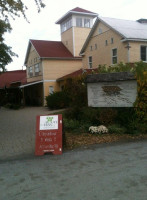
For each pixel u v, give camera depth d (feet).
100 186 13.21
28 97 97.09
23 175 15.56
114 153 19.77
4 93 102.42
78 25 89.56
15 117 50.34
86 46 78.95
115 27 63.62
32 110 66.80
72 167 16.72
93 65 75.25
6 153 21.38
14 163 18.33
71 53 90.07
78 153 20.34
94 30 73.82
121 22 71.77
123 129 27.09
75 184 13.66
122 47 60.90
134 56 59.82
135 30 64.95
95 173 15.29
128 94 28.86
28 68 99.81
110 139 24.71
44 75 81.71
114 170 15.66
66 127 29.09
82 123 29.89
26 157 19.95
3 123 41.16
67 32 92.79
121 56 61.52
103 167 16.38
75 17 88.74
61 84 81.97
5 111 69.82
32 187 13.55
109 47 66.39
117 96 29.78
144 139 24.58
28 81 100.53
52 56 82.74
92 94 32.12
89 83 32.27
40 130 21.13
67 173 15.56
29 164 17.92
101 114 29.07
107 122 28.78
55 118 21.65
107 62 67.67
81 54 81.20
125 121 28.07
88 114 29.94
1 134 30.42
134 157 18.37
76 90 35.40
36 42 91.40
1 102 99.91
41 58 80.69
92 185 13.41
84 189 12.92
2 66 67.26
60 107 63.41
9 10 30.99
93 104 32.14
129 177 14.30
